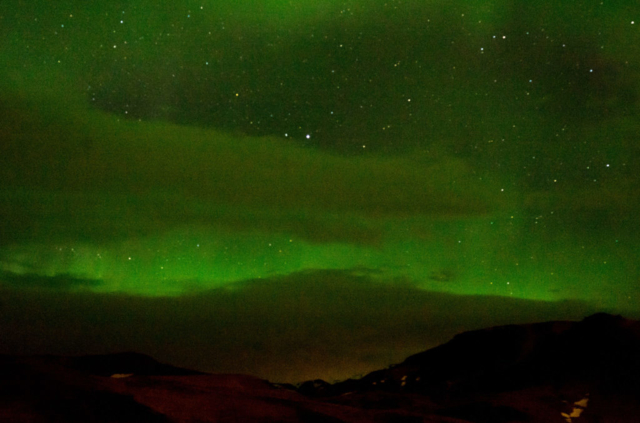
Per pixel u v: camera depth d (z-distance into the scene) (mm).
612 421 6734
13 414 3699
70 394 4246
